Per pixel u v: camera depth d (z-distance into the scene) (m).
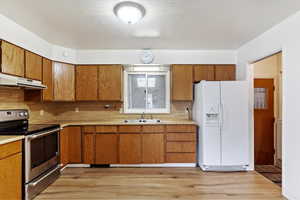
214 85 3.55
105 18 2.59
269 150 4.41
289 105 2.51
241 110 3.54
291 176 2.46
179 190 2.79
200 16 2.54
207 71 4.11
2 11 2.37
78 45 3.79
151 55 4.11
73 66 4.02
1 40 2.42
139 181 3.11
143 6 2.26
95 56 4.10
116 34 3.20
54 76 3.72
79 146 3.79
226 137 3.52
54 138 3.16
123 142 3.79
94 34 3.19
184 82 4.11
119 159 3.78
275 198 2.55
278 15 2.49
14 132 2.41
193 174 3.41
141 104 4.41
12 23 2.65
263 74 4.38
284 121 2.59
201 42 3.64
